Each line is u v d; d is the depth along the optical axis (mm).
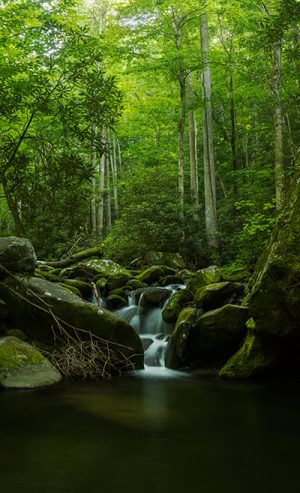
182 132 19234
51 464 4352
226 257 16406
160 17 18172
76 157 5188
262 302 7902
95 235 21000
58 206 5160
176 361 9398
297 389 7645
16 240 9516
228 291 9922
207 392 7445
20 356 8047
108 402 6789
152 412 6254
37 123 7113
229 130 24984
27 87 5410
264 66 16484
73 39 6645
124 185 24188
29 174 5125
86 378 8477
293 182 8516
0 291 9102
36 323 9180
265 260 9375
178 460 4504
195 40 22516
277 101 13812
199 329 9180
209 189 18703
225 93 23625
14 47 12664
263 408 6488
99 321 9070
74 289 11812
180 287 12695
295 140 17359
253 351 8414
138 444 4949
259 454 4676
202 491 3807
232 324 8961
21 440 5062
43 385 7762
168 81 19703
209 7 17141
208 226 18328
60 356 8727
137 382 8219
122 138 32781
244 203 15016
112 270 14109
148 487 3863
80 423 5723
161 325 10797
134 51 18031
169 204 17578
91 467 4301
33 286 9219
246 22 16438
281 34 8633
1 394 7211
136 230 17500
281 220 8398
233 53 18297
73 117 5168
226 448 4848
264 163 16359
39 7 12797
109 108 5230
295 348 8398
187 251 17750
